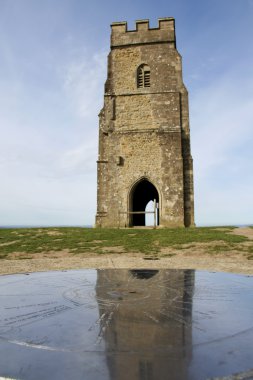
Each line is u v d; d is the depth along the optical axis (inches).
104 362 89.2
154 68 940.6
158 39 951.6
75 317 125.3
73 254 505.4
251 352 95.7
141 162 896.3
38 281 201.8
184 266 376.8
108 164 910.4
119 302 146.2
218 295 161.9
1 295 163.3
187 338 104.8
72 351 95.9
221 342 102.3
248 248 507.8
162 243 577.3
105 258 458.9
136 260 431.8
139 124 916.6
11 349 98.0
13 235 713.0
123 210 881.5
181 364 88.1
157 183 879.1
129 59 957.8
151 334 107.9
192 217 867.4
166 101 916.0
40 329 113.3
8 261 439.8
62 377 81.7
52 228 842.8
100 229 797.2
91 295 159.8
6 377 82.3
